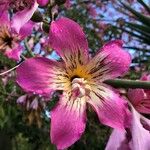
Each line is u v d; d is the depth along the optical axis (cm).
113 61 25
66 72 25
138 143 23
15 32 25
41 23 25
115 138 24
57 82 24
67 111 23
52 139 22
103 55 25
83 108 24
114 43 25
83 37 24
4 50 28
